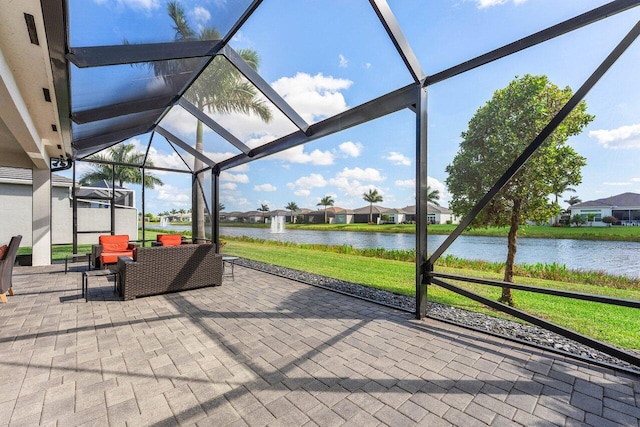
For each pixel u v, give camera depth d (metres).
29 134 4.56
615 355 2.43
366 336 3.22
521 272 4.11
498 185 3.09
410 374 2.44
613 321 3.39
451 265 5.30
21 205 10.61
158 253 4.78
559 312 3.73
